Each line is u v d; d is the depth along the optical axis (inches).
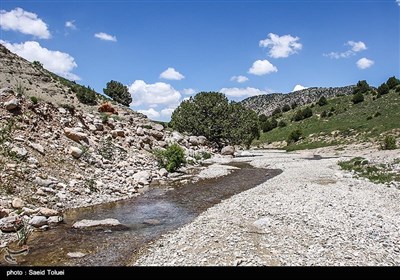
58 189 837.8
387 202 772.6
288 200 801.6
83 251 529.3
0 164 800.3
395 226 597.6
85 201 832.9
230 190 1033.5
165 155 1403.8
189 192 1004.6
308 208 719.7
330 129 3211.1
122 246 551.5
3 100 1050.7
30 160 877.8
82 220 673.6
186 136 2257.6
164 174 1288.1
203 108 2428.6
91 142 1221.1
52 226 649.0
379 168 1201.4
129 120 1855.3
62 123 1192.8
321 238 542.0
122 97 2952.8
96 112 1852.9
